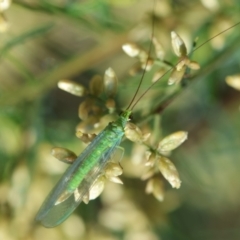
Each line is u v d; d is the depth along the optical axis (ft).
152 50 0.54
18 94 0.55
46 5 0.53
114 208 0.57
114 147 0.49
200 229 0.62
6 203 0.55
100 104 0.51
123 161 0.56
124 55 0.58
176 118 0.59
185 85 0.51
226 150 0.59
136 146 0.52
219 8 0.55
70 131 0.57
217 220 0.62
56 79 0.55
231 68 0.57
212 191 0.61
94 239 0.56
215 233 0.62
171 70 0.50
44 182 0.56
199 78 0.51
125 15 0.57
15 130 0.56
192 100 0.58
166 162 0.49
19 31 0.59
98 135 0.49
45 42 0.58
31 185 0.55
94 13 0.55
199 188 0.60
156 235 0.57
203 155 0.59
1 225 0.55
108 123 0.50
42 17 0.59
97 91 0.51
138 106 0.52
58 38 0.58
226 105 0.58
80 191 0.49
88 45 0.59
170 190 0.60
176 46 0.49
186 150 0.59
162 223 0.57
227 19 0.55
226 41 0.55
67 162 0.49
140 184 0.57
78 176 0.49
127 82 0.54
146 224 0.57
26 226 0.55
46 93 0.56
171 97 0.51
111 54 0.56
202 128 0.59
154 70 0.53
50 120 0.57
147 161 0.49
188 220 0.62
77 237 0.56
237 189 0.62
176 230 0.58
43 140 0.56
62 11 0.53
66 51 0.58
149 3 0.56
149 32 0.55
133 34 0.55
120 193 0.57
